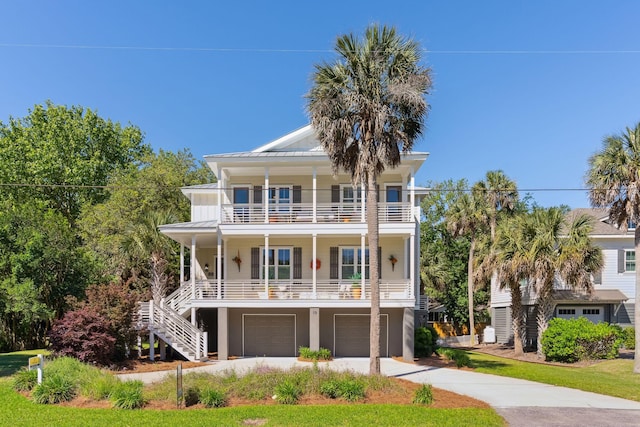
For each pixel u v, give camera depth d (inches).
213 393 528.1
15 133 1710.1
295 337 1006.4
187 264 1334.9
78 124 1771.7
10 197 1608.0
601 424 459.2
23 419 465.4
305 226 956.6
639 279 823.1
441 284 1806.1
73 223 1727.4
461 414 483.2
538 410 511.2
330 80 660.1
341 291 969.5
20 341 1328.7
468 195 1598.2
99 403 534.6
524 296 1266.0
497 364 916.0
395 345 987.9
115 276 1300.4
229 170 1032.8
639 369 807.1
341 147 697.0
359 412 486.6
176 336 892.0
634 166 790.5
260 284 1031.6
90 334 765.9
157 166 1549.0
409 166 971.9
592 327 972.6
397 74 668.1
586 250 977.5
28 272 979.9
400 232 947.3
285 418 463.8
